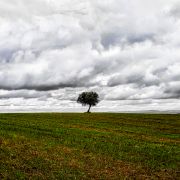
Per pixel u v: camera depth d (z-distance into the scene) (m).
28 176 22.70
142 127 66.94
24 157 27.64
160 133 57.44
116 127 62.78
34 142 35.47
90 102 157.38
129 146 39.00
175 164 31.78
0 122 52.25
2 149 29.06
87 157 31.31
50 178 23.06
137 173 27.36
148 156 34.25
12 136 37.09
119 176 25.86
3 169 23.22
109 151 35.00
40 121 63.28
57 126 54.84
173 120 90.44
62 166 26.78
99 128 58.28
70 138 41.03
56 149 33.31
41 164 26.30
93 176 25.09
